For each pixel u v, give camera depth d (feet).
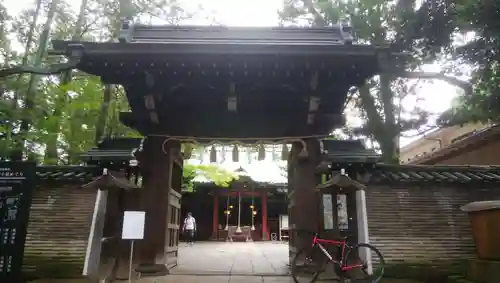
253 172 95.96
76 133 41.96
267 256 45.16
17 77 41.47
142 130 28.45
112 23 46.88
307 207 27.81
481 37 25.14
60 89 39.63
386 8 36.76
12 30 44.68
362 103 44.14
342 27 27.84
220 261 38.42
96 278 24.39
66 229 27.20
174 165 31.71
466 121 30.55
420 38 31.53
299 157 28.58
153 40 27.07
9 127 34.60
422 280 25.68
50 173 29.43
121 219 26.50
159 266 26.61
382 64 23.65
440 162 57.72
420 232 27.50
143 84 26.37
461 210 28.02
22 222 21.94
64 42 23.58
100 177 24.06
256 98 27.89
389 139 39.45
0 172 22.39
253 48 23.40
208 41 27.09
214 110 29.12
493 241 22.66
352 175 27.94
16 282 21.24
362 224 26.96
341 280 24.30
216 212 93.30
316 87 25.88
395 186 29.48
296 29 28.50
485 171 30.71
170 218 29.48
